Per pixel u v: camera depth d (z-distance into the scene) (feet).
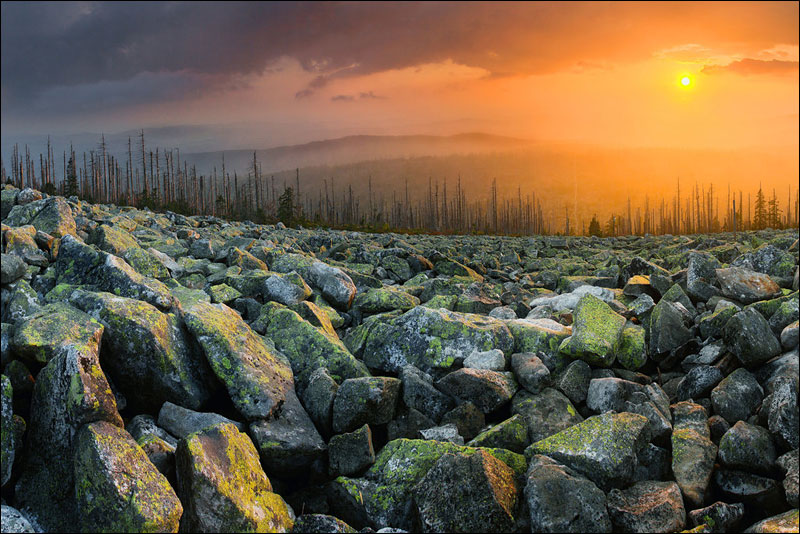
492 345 27.40
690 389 25.80
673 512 18.04
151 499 16.05
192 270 38.17
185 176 358.23
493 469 18.83
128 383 22.18
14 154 332.39
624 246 99.55
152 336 22.11
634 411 23.40
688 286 34.58
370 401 22.67
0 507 16.53
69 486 16.92
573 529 17.29
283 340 27.81
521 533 17.87
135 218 59.16
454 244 96.48
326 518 17.79
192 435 17.89
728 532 18.39
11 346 19.58
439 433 22.81
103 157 323.78
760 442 20.30
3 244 29.01
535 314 34.12
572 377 25.99
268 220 256.32
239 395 21.98
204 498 16.51
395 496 19.63
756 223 359.25
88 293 23.53
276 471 21.26
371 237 101.96
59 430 17.65
